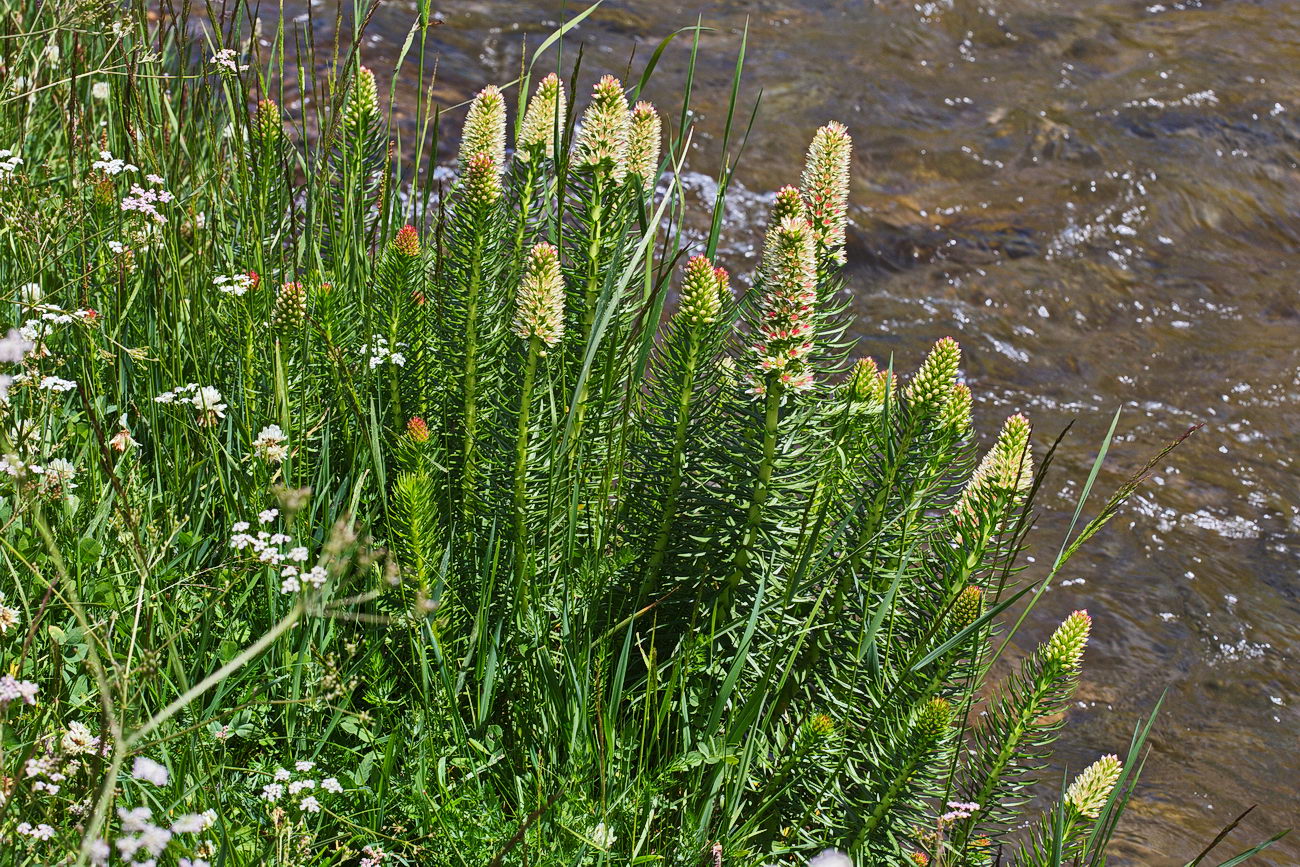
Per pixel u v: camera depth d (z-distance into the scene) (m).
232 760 2.68
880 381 3.20
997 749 2.98
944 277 7.42
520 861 2.61
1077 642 2.81
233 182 3.97
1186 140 9.11
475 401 3.27
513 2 9.61
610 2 9.95
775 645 2.95
